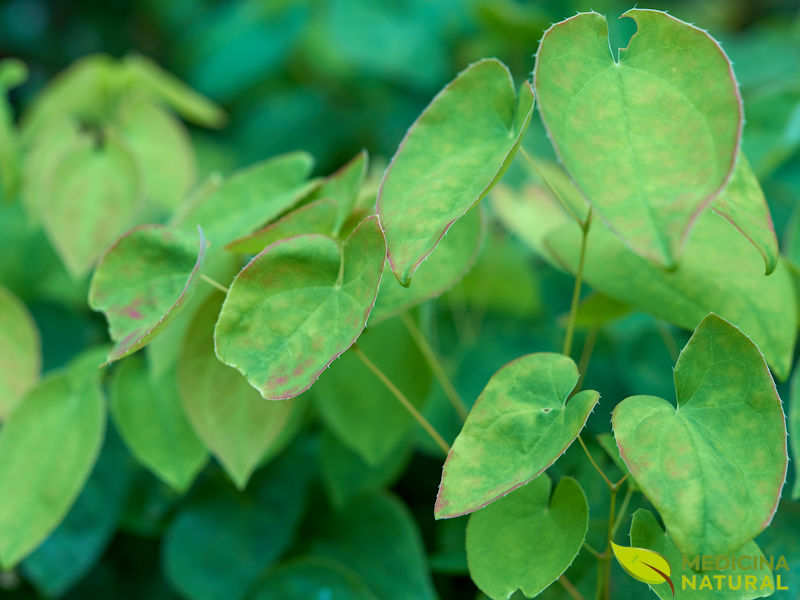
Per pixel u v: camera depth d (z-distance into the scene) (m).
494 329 0.61
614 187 0.35
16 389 0.52
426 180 0.39
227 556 0.52
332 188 0.46
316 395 0.49
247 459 0.46
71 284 0.67
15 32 1.36
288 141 1.14
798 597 0.45
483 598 0.48
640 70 0.37
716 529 0.36
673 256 0.34
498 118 0.40
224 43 1.15
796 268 0.45
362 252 0.39
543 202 0.55
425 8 1.08
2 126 0.59
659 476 0.36
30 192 0.58
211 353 0.46
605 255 0.45
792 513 0.47
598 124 0.36
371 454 0.49
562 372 0.39
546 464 0.37
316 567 0.51
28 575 0.52
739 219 0.38
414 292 0.44
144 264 0.42
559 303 0.64
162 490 0.55
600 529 0.47
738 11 1.52
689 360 0.38
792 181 0.66
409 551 0.50
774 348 0.43
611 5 1.13
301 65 1.24
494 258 0.62
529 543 0.40
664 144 0.36
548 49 0.37
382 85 1.16
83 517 0.53
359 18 1.06
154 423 0.49
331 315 0.39
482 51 1.00
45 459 0.48
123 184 0.54
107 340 0.65
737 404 0.37
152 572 0.57
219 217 0.48
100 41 1.40
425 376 0.49
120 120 0.62
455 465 0.38
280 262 0.39
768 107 0.64
